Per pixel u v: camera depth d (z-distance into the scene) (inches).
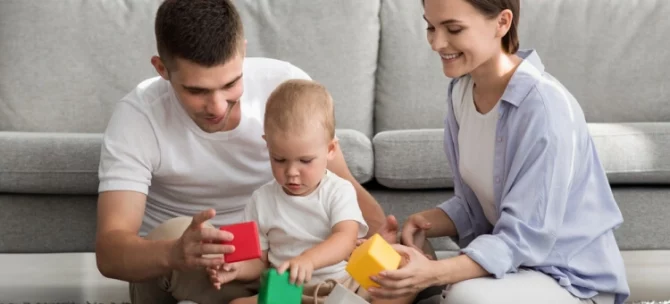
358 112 119.6
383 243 69.1
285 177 75.7
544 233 71.7
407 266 68.9
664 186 107.3
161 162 81.3
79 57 119.1
